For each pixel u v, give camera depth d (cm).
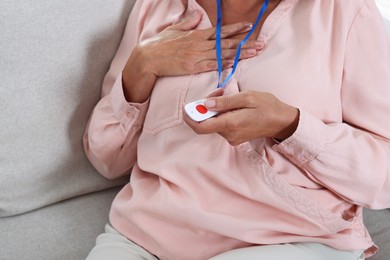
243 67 113
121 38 140
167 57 118
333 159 105
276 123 102
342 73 112
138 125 128
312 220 108
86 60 135
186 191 112
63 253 126
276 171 109
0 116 127
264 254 105
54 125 133
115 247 118
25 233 130
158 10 132
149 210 116
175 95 117
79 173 140
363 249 115
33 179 133
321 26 112
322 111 110
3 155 129
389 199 111
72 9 131
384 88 111
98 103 135
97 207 139
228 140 103
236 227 108
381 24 112
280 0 117
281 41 112
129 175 146
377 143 109
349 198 110
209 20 122
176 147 116
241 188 108
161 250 116
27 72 127
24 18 125
